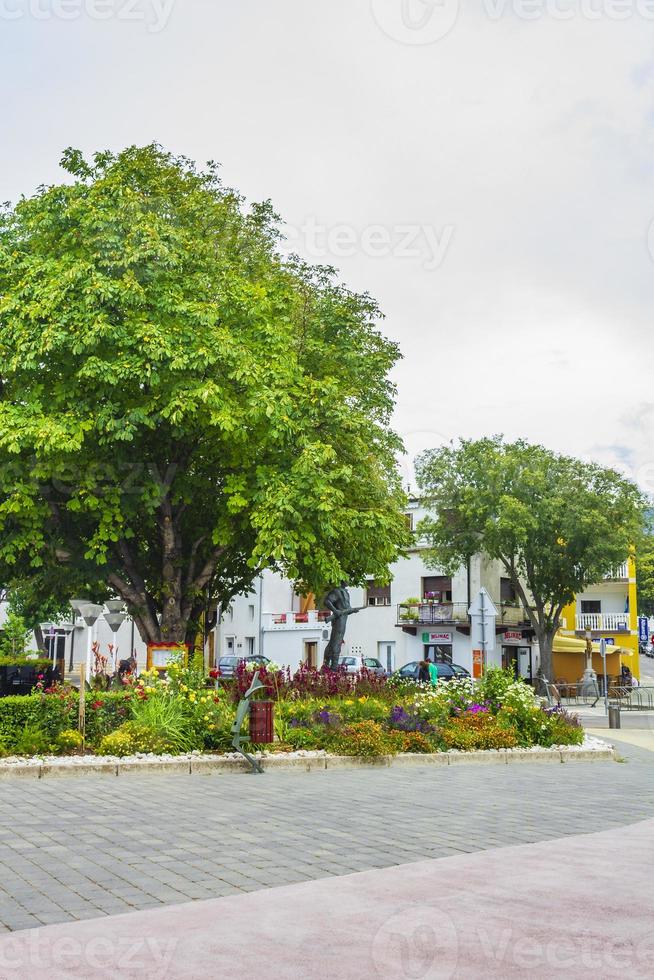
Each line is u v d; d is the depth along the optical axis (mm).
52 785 11930
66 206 20016
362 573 24828
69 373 19484
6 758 13102
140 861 7352
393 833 8828
